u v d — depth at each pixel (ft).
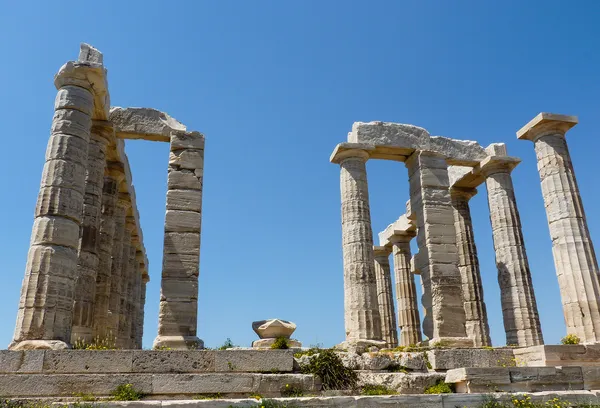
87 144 62.90
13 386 43.09
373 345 67.62
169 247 68.28
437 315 71.36
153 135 74.54
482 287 86.89
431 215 76.54
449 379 49.67
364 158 79.25
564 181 71.61
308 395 47.26
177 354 47.83
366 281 72.18
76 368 45.88
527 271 78.48
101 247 80.33
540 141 75.20
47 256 55.01
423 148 80.59
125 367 46.57
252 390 46.50
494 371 47.78
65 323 54.60
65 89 62.80
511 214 81.20
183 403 38.32
